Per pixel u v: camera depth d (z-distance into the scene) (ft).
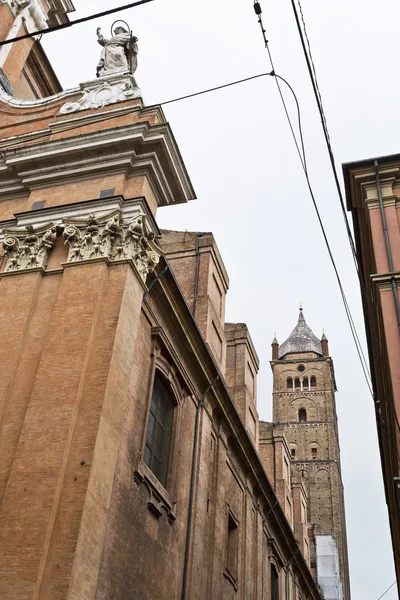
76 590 33.68
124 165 51.29
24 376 42.68
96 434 38.27
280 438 128.57
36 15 80.64
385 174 55.11
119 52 61.05
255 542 82.94
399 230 51.75
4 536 35.17
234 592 70.54
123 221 48.37
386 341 45.88
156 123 51.96
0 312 46.14
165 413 57.72
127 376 43.52
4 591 33.22
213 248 90.12
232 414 74.59
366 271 60.34
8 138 58.23
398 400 43.91
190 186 54.39
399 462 46.88
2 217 54.08
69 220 49.26
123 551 44.47
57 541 34.73
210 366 66.39
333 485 261.85
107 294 44.98
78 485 36.50
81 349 41.81
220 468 70.44
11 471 37.68
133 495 47.19
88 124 55.52
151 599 48.24
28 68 81.92
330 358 305.53
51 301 46.21
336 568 199.82
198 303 83.82
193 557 57.82
